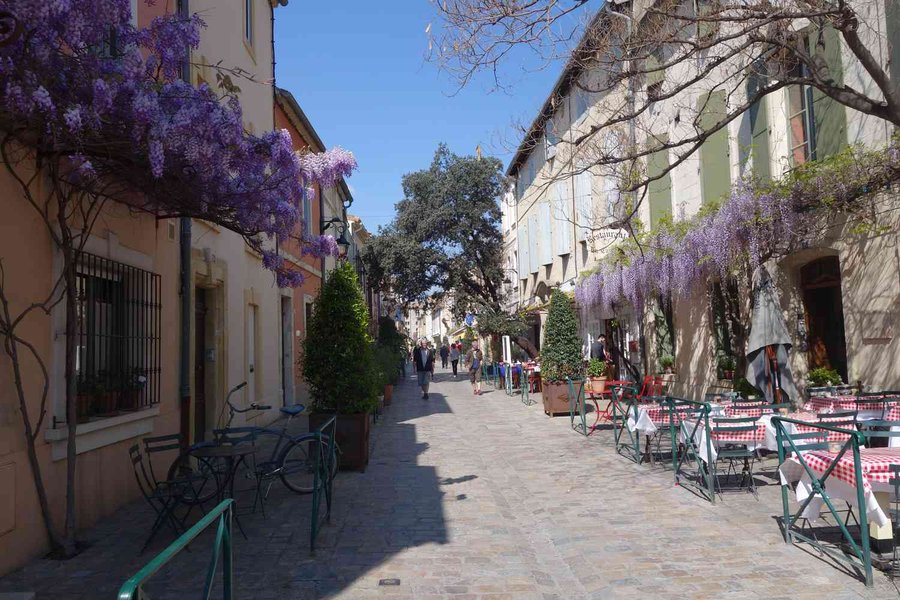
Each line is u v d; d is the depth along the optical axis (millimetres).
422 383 23391
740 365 12180
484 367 32438
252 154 6504
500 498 8148
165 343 8680
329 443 7141
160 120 5281
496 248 34656
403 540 6316
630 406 10375
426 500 7949
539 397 22344
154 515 7199
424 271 34156
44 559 5734
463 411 18953
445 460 10805
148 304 8023
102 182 6594
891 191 8516
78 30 4840
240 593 4980
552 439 12766
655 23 8086
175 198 6559
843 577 4957
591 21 8117
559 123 18203
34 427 5812
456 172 33406
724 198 10945
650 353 16891
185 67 9242
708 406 7410
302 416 16797
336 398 9828
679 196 14344
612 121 8547
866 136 9023
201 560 5715
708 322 13797
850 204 8945
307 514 7293
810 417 7516
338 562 5676
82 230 6207
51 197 5957
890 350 8672
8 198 5551
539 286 28031
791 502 7148
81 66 5203
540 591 5031
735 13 8719
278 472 7645
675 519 6754
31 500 5711
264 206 6715
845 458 5250
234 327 12344
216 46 11523
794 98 10555
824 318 10562
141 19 7969
